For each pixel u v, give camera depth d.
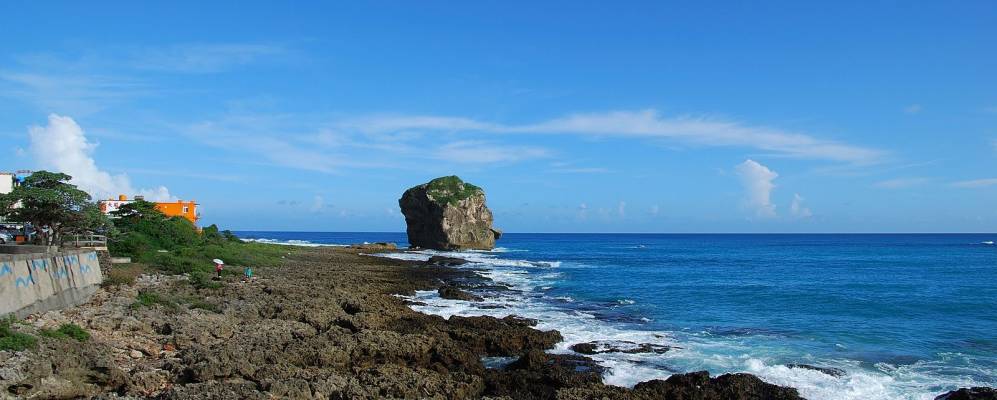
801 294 48.34
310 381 17.36
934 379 22.28
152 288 34.06
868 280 62.31
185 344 22.25
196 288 37.00
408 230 134.50
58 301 25.28
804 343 28.31
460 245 126.62
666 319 35.31
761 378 21.69
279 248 99.94
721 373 22.56
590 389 18.41
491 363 23.31
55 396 15.83
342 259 83.88
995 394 18.83
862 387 20.94
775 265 88.75
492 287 51.53
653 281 60.31
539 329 30.64
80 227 41.59
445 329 27.12
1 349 17.25
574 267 81.62
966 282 59.88
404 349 22.17
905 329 32.06
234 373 18.16
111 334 22.20
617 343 26.97
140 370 18.17
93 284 30.84
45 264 24.48
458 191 129.88
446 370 20.98
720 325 33.22
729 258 110.06
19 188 39.56
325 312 29.66
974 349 27.30
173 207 95.69
